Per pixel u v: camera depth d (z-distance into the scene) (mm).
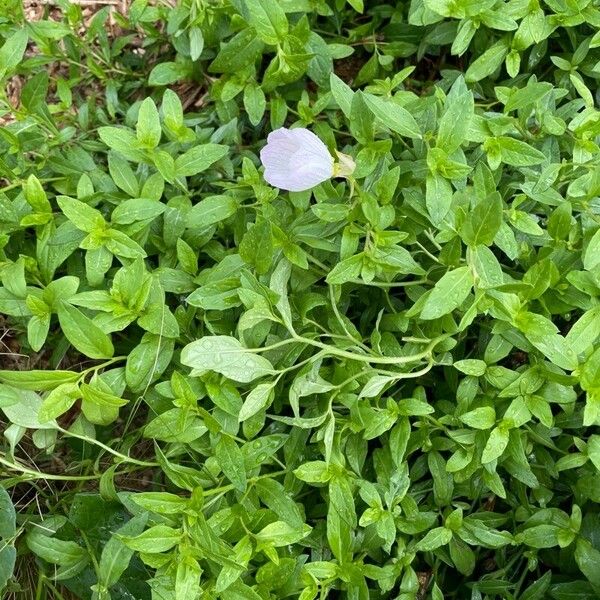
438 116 517
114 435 559
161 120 615
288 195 542
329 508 464
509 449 473
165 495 449
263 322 470
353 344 488
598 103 572
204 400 515
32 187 502
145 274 479
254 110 563
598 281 464
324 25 638
